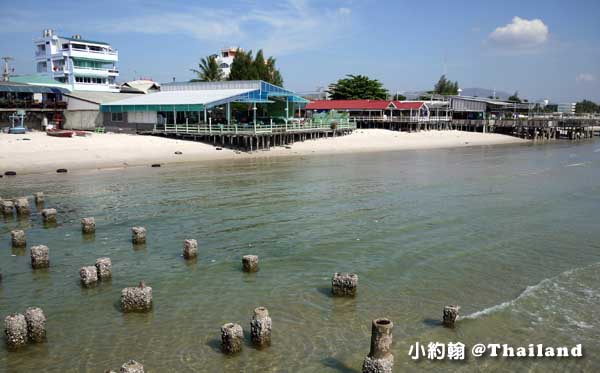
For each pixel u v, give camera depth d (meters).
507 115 104.56
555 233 21.45
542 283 15.66
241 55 89.94
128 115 56.22
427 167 43.97
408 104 87.88
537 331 12.64
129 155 43.59
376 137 72.12
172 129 53.25
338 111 87.94
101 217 23.47
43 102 56.56
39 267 16.86
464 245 19.61
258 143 53.19
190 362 11.14
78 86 85.50
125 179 33.94
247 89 61.12
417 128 86.31
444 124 92.69
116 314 13.55
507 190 31.89
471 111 100.00
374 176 37.38
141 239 19.48
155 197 28.03
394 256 18.25
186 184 32.38
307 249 19.02
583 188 32.94
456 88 149.62
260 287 15.41
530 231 21.73
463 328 12.77
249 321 13.16
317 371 10.80
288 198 28.23
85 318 13.30
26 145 42.31
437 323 13.06
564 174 40.19
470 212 25.17
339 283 14.70
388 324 10.29
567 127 91.44
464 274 16.53
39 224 22.38
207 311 13.75
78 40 88.56
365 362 10.34
